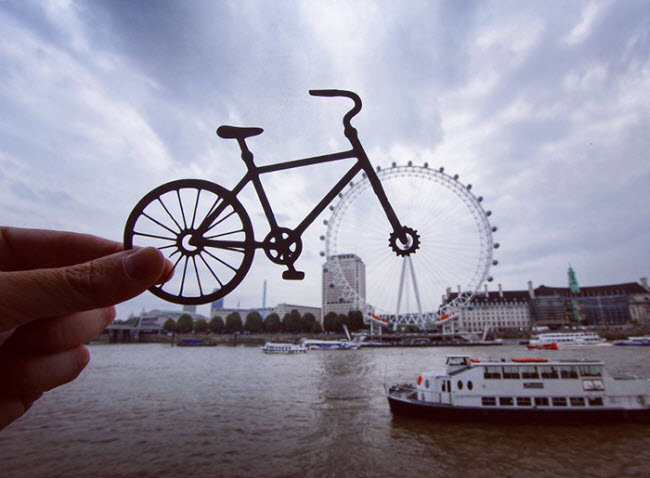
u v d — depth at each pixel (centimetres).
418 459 1695
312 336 13062
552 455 1698
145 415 2469
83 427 2195
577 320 15850
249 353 8488
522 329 15450
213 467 1627
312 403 2814
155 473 1570
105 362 6031
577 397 2112
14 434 2064
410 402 2298
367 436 2014
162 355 7756
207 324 15375
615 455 1678
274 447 1866
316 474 1564
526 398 2150
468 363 2322
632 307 15225
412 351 8850
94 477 1528
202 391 3312
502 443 1848
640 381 2120
